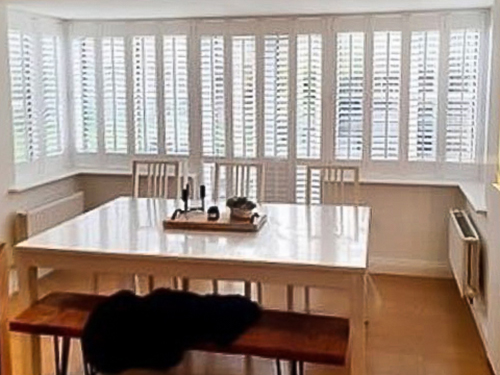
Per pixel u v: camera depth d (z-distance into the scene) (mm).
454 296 4500
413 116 4840
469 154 4773
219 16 5012
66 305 2971
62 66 5328
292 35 4961
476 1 4250
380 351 3586
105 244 2992
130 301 2709
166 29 5176
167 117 5289
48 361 3406
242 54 5070
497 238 3119
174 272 2857
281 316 2816
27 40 4762
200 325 2594
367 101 4906
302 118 5047
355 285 2680
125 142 5406
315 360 2463
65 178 5191
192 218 3395
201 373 3279
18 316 2832
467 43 4660
